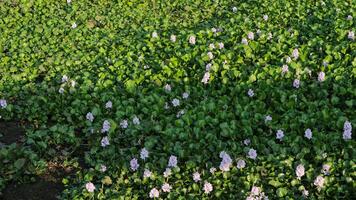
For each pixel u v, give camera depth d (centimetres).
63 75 360
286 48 356
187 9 475
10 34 443
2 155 279
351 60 329
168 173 250
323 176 237
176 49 375
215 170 250
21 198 264
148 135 290
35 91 348
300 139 262
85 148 297
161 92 327
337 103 293
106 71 359
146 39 406
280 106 294
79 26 443
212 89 323
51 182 274
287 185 238
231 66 340
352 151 247
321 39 361
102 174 266
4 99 345
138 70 352
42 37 427
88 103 325
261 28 399
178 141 276
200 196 242
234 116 289
